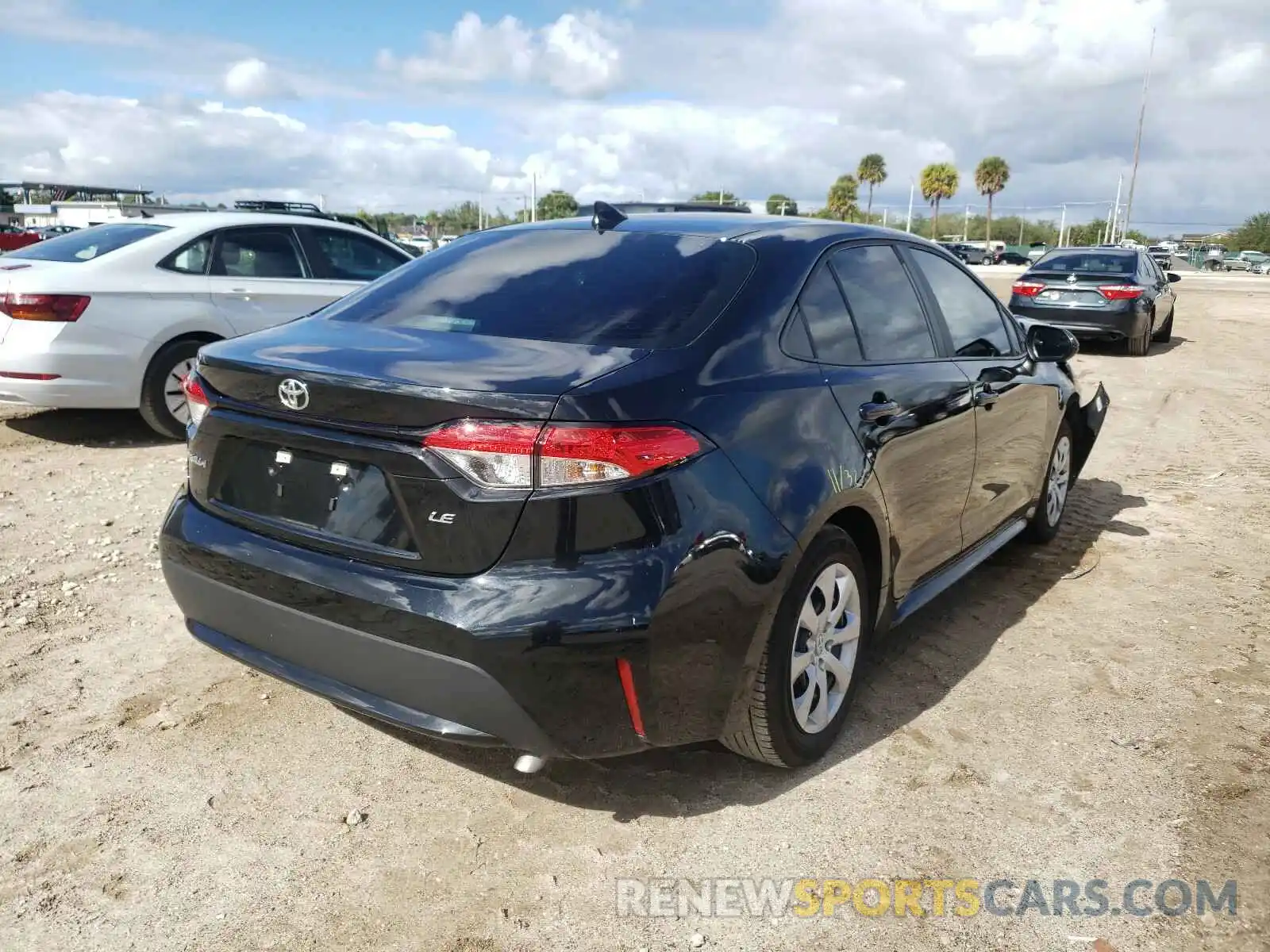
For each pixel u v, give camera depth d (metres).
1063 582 4.48
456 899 2.34
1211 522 5.41
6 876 2.38
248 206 12.26
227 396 2.65
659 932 2.24
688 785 2.82
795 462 2.61
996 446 3.92
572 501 2.20
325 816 2.64
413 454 2.27
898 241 3.62
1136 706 3.30
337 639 2.42
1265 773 2.90
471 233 3.61
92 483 5.70
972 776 2.87
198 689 3.31
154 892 2.34
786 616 2.60
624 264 2.96
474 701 2.27
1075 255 13.50
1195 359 12.59
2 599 3.98
